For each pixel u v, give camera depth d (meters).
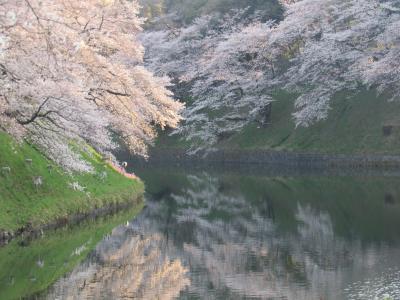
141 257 18.09
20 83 17.41
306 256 17.91
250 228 23.42
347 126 49.31
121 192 28.06
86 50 21.66
